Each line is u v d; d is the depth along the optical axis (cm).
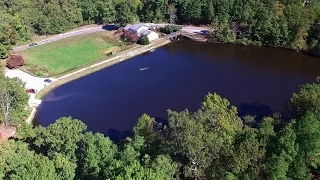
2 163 8844
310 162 8675
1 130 13750
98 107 16388
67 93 17612
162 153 8856
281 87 17362
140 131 9856
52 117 15788
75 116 15800
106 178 8169
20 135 11519
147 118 10194
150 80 18575
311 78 18262
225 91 17138
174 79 18550
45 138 9750
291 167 8175
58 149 9500
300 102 11419
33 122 15488
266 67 19600
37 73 19112
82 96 17312
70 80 18700
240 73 18938
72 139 9444
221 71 19238
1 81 14100
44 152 10200
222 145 8356
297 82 17838
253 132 8975
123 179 7281
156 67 19988
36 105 16588
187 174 8381
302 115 10725
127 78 18875
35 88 17812
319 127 8662
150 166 8125
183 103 16350
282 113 14275
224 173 7969
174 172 8175
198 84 17938
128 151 8725
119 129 14775
